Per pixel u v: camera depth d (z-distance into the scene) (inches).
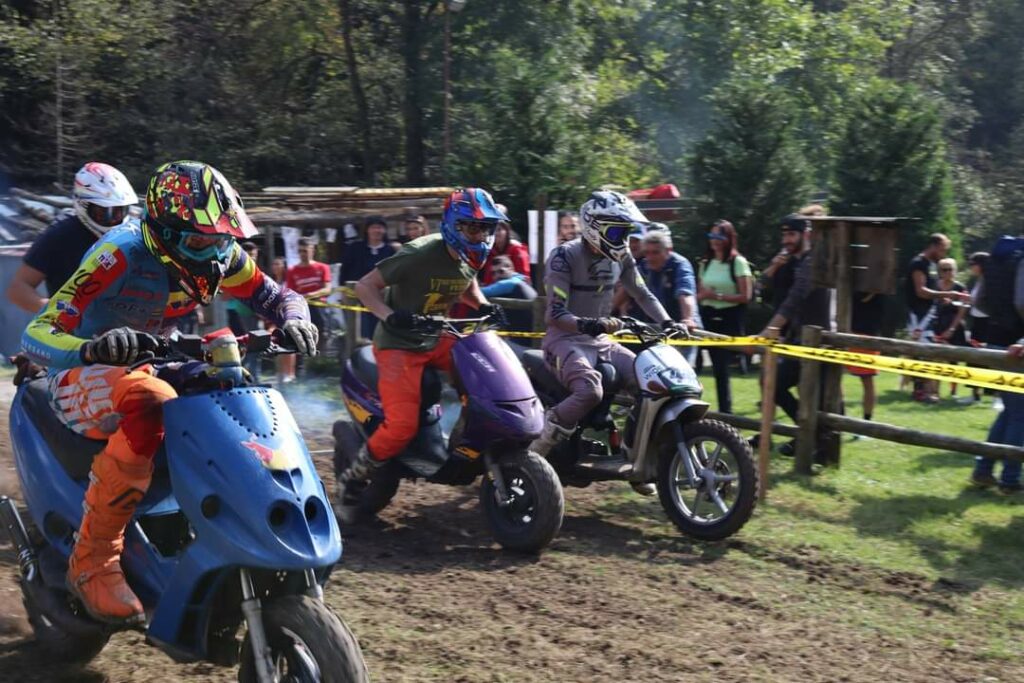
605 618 217.2
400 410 265.4
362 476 273.9
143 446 156.3
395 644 199.0
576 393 270.8
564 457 281.6
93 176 194.9
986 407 478.9
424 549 262.2
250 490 143.8
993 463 315.9
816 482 325.1
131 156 1159.0
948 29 1642.5
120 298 163.5
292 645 143.9
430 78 1107.3
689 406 267.9
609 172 1003.9
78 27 1087.0
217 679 180.2
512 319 424.2
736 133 695.7
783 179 687.1
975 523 285.7
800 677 190.2
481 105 903.7
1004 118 1726.1
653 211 738.2
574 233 514.6
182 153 1133.1
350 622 209.6
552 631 208.4
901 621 220.2
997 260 316.2
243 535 142.7
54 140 1090.7
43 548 180.7
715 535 266.7
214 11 1197.7
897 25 1293.1
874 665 197.2
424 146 1163.3
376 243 503.8
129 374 158.1
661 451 277.0
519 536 256.5
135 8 1133.7
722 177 691.4
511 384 258.1
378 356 269.4
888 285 343.3
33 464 177.3
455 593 229.6
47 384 183.6
